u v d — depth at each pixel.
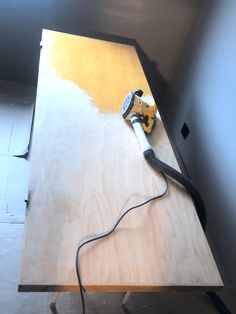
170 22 1.91
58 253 0.77
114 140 1.14
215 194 1.52
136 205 0.94
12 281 1.18
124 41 1.97
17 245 1.29
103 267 0.77
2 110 1.85
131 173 1.03
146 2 1.81
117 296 1.23
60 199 0.89
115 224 0.87
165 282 0.77
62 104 1.22
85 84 1.37
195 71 1.84
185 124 1.92
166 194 1.00
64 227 0.83
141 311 1.21
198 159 1.71
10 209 1.40
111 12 1.82
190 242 0.88
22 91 2.02
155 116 1.28
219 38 1.60
